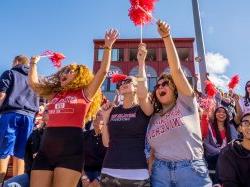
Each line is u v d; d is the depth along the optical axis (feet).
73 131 10.80
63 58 14.21
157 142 10.82
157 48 86.22
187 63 84.43
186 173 10.16
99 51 85.61
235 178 12.17
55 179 10.39
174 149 10.44
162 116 11.06
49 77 12.48
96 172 16.30
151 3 11.53
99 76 11.31
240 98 19.81
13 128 15.02
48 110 11.50
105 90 74.79
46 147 10.76
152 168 10.99
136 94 11.82
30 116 15.65
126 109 11.62
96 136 16.61
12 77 15.35
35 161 10.78
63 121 10.89
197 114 10.89
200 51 26.71
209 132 17.34
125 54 86.48
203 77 25.75
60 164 10.44
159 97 11.28
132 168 10.67
